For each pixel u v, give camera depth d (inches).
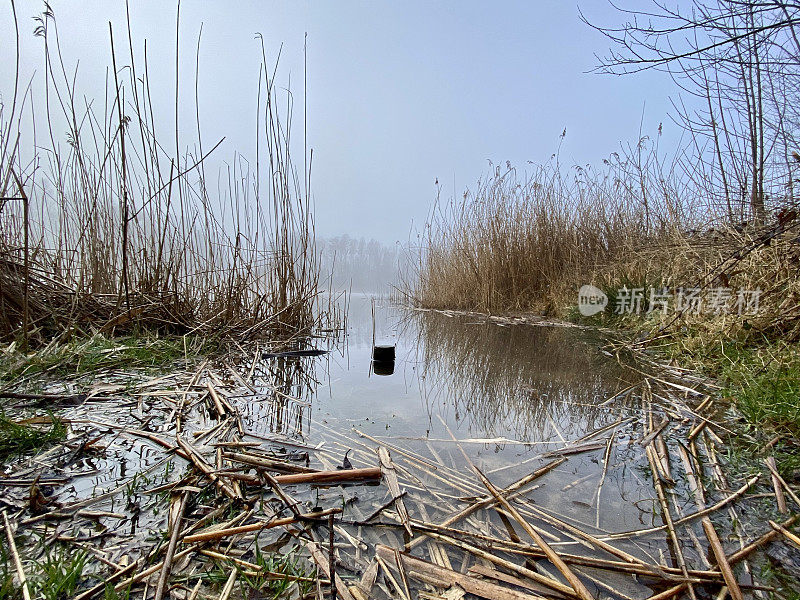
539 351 136.6
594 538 38.8
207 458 51.6
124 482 46.3
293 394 86.4
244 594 31.2
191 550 35.7
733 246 126.1
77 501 42.3
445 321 232.2
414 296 355.9
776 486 46.9
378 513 42.4
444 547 37.9
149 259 126.8
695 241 154.7
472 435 64.2
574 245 248.1
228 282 145.6
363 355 136.6
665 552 37.4
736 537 39.2
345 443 59.8
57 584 30.7
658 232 209.9
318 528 39.9
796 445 57.2
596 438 63.4
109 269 127.1
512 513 42.0
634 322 169.0
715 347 105.4
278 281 162.6
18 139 105.7
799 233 103.2
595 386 92.4
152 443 56.1
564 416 73.2
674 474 51.5
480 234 272.2
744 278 117.4
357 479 48.5
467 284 283.3
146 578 32.4
